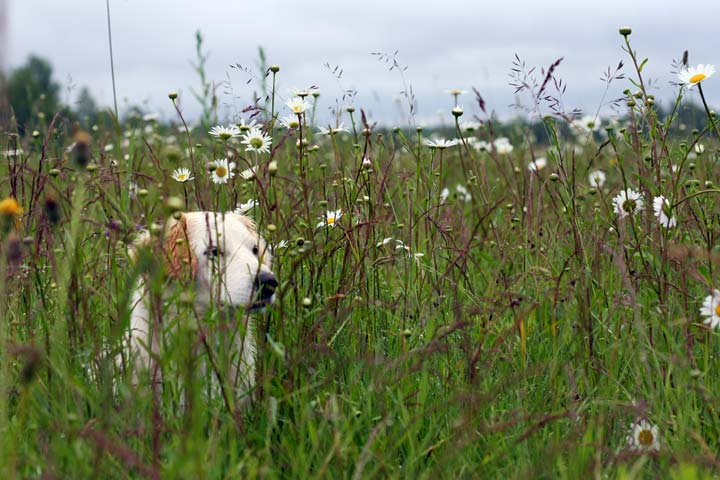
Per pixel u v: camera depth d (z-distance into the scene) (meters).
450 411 1.54
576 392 1.54
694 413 1.51
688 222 1.80
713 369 1.63
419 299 1.76
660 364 1.62
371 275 1.84
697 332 1.67
